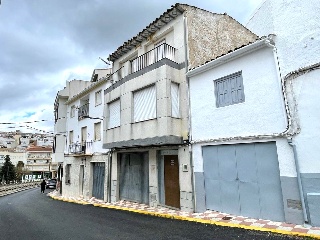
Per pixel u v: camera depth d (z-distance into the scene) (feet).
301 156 21.03
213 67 30.17
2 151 226.99
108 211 36.65
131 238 20.70
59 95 78.07
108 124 44.68
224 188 27.58
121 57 49.47
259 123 24.64
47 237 22.70
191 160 31.55
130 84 38.55
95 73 68.13
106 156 51.03
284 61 23.02
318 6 21.52
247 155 25.72
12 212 43.01
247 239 18.52
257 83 25.30
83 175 62.64
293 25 22.85
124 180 45.57
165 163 36.50
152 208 35.40
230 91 28.25
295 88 21.99
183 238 19.88
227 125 27.76
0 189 111.04
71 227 26.45
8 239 22.89
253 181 24.88
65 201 58.34
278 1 24.30
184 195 31.76
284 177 22.09
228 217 25.36
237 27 42.83
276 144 23.06
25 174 217.36
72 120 73.41
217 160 28.68
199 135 30.91
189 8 36.01
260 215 23.93
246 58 26.68
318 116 20.40
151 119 33.71
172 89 33.53
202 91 31.37
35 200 64.95
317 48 21.02
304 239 17.63
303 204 20.43
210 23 38.52
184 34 34.63
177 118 32.99
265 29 33.58
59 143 78.89
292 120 21.79
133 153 43.86
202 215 27.43
